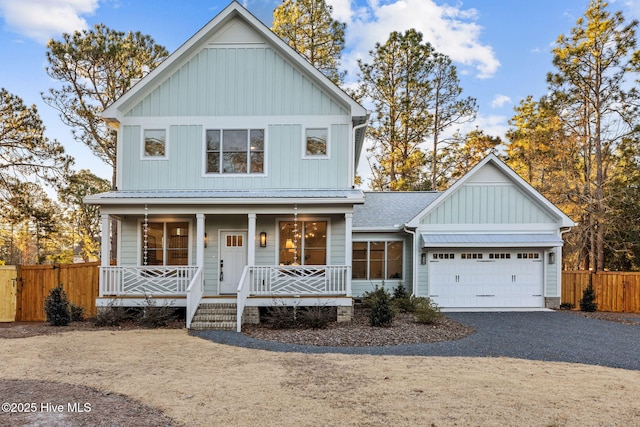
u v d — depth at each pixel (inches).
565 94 930.1
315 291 520.1
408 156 1195.3
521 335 439.8
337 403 228.5
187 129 578.9
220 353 343.6
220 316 476.4
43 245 1365.7
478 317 569.0
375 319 464.4
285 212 527.8
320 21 1078.4
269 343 383.6
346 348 365.1
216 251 572.1
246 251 573.9
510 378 278.5
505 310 641.0
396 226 674.8
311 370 292.0
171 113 581.0
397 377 275.7
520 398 240.1
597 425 205.5
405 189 1162.6
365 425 200.8
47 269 555.8
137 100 582.9
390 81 1146.7
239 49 585.9
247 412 215.9
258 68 584.1
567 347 384.8
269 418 208.5
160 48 903.7
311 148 579.8
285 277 518.3
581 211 944.9
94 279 605.0
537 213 660.7
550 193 967.0
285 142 578.9
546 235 653.3
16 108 745.0
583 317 583.5
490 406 226.8
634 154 901.8
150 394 242.4
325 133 580.4
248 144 578.6
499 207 661.9
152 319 470.6
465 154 1272.1
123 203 509.7
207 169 577.9
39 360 317.7
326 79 567.8
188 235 575.5
